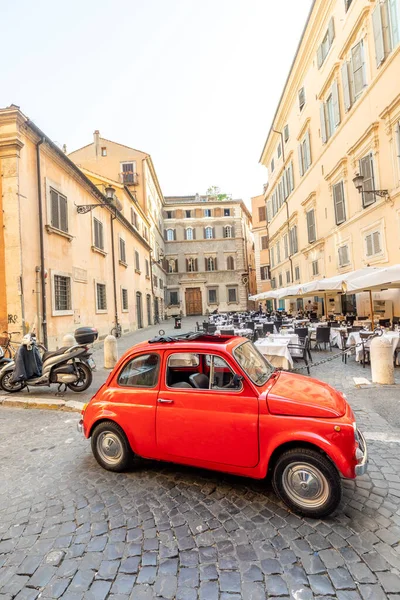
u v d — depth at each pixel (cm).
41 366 775
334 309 1852
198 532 277
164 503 322
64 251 1316
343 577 225
